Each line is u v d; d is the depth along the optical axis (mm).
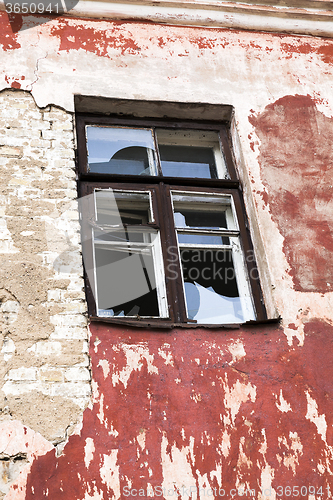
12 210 3893
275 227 4312
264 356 3736
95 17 4938
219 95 4816
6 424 3207
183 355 3625
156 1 5082
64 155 4219
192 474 3281
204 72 4914
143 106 4688
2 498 3021
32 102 4375
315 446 3500
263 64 5098
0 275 3637
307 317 3963
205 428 3426
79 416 3303
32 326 3514
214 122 4910
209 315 4113
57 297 3648
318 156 4723
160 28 5055
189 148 4871
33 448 3170
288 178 4555
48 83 4492
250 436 3459
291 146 4719
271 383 3648
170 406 3449
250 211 4422
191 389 3527
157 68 4828
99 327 3592
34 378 3355
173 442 3348
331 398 3678
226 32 5203
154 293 4047
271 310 4020
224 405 3521
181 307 3979
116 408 3369
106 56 4770
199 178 4535
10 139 4172
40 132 4266
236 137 4734
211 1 5203
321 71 5207
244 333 3807
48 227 3891
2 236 3779
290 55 5219
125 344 3572
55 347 3475
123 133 4703
